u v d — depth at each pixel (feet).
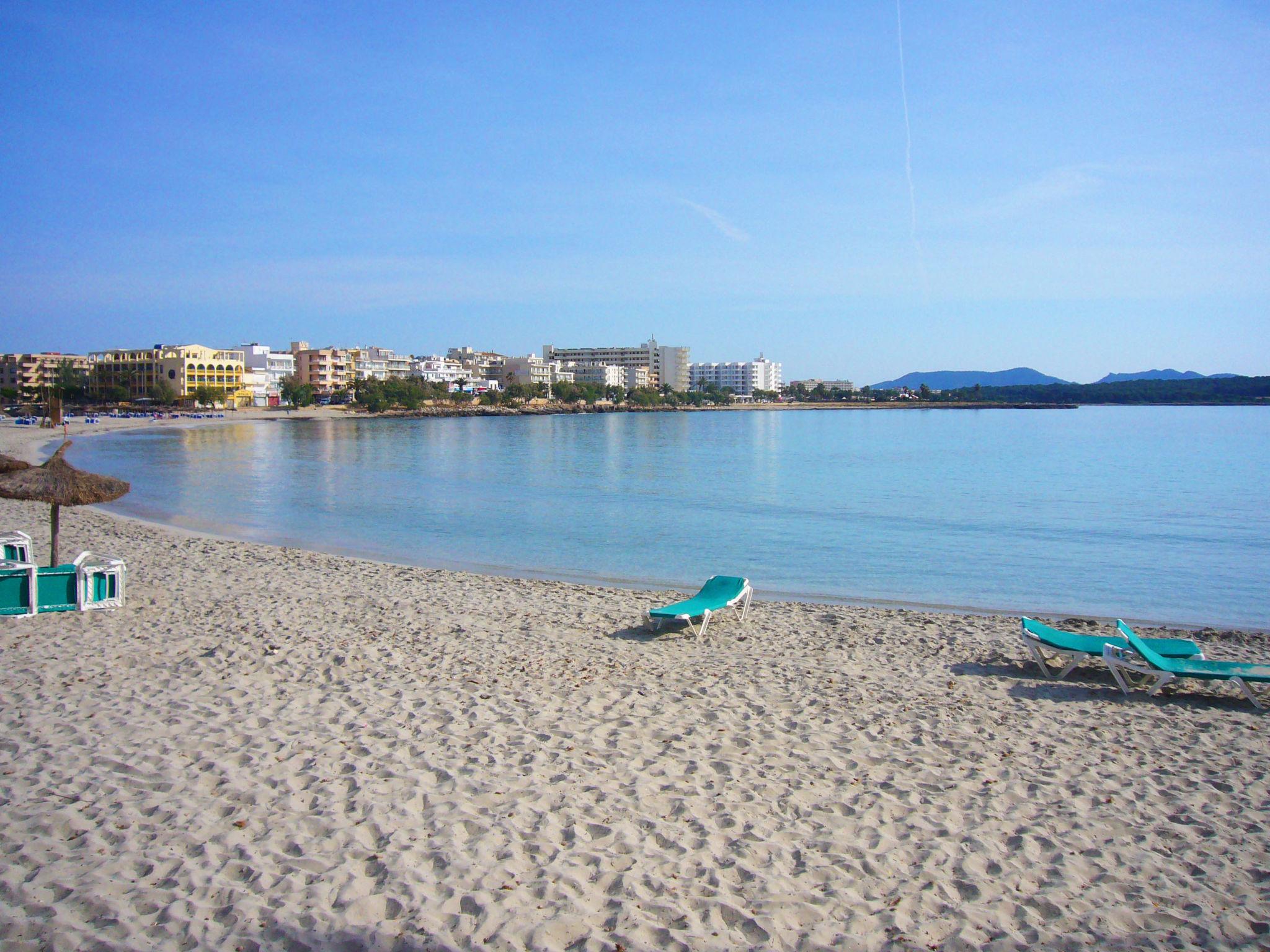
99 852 19.36
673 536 87.04
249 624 41.60
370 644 38.42
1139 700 32.32
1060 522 97.86
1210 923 17.57
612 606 50.34
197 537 76.89
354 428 398.42
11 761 24.30
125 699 29.96
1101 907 18.13
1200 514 105.29
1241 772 25.32
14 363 652.48
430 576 59.62
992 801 23.18
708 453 232.53
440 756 25.52
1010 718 30.01
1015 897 18.54
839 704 31.22
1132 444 271.69
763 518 101.81
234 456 213.66
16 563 43.70
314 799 22.38
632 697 31.65
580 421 528.63
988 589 62.34
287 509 108.58
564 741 26.96
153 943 16.14
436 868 19.08
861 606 56.39
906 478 156.66
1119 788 24.14
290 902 17.60
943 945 16.76
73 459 195.72
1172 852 20.52
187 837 20.12
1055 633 36.24
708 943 16.62
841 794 23.53
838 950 16.57
